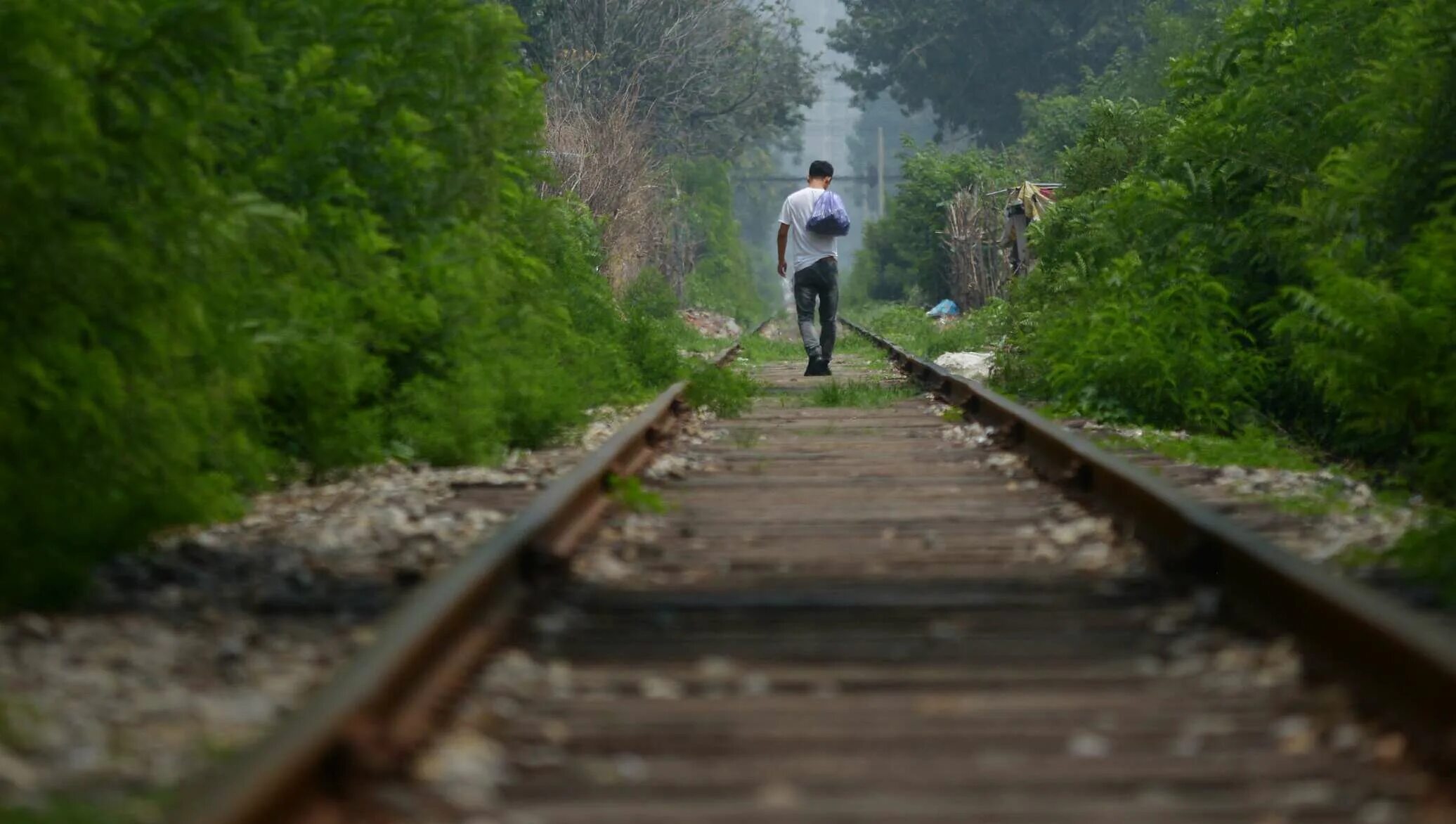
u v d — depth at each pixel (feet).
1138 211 162.40
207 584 63.87
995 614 57.98
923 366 187.32
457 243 119.03
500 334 125.49
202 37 76.28
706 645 53.42
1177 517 65.92
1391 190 128.57
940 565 68.33
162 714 43.73
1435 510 80.12
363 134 115.24
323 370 96.32
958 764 40.60
